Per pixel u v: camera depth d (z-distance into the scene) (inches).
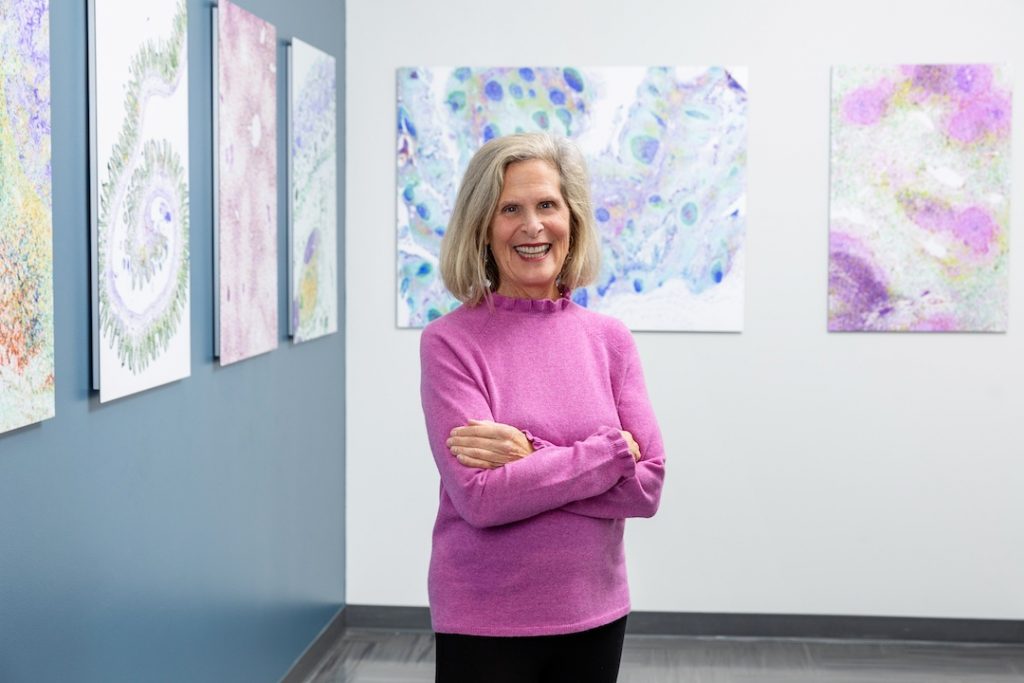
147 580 88.9
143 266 85.2
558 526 65.4
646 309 154.7
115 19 79.7
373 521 160.6
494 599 65.0
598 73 153.1
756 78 152.6
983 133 149.5
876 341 153.6
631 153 153.4
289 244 128.3
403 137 155.7
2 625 66.7
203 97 100.2
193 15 97.4
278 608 127.1
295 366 133.3
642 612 158.1
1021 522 153.6
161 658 91.9
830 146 151.7
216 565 105.5
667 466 156.6
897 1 150.3
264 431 120.6
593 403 68.6
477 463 64.6
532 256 68.1
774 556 156.5
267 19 119.6
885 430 154.3
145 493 88.3
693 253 153.8
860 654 150.4
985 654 150.6
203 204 100.4
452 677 66.2
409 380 159.0
